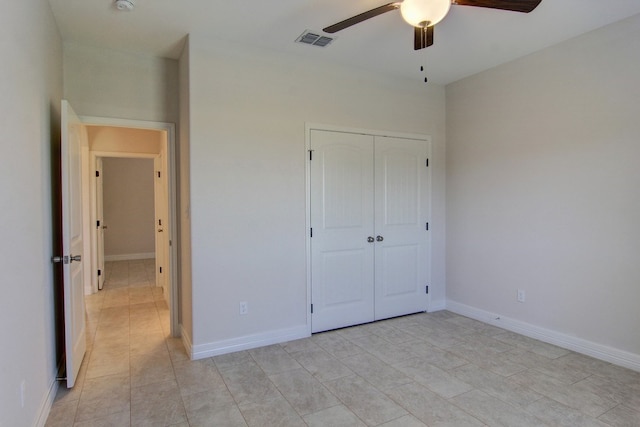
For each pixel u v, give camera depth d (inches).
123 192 317.1
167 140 136.0
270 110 129.5
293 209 134.7
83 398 94.5
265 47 126.8
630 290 108.8
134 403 92.2
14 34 67.8
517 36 118.8
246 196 125.8
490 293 149.9
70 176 101.2
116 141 200.4
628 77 108.0
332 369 110.7
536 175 131.9
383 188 154.8
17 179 69.1
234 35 117.6
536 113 131.3
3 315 60.6
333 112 141.9
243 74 124.4
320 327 141.9
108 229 313.3
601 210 114.7
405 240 160.9
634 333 108.3
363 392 97.1
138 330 145.9
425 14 82.2
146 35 116.0
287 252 133.9
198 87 117.6
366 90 148.8
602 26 112.5
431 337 136.5
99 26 109.7
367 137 149.9
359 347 127.5
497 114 144.9
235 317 124.9
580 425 82.6
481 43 123.5
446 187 169.0
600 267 115.3
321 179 140.5
